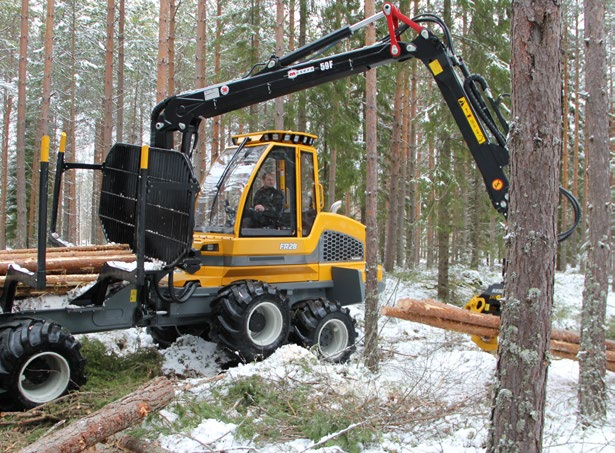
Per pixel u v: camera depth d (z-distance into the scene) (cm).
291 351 569
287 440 427
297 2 1525
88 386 524
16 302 580
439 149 1402
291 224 719
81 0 2328
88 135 3231
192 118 679
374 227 707
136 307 580
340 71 666
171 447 403
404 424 464
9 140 2661
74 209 2952
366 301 704
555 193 324
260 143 708
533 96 317
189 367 650
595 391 539
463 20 1419
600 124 555
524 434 323
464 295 1562
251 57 1495
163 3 998
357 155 1759
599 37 559
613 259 2098
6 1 2141
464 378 640
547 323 327
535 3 312
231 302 623
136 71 2586
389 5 637
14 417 455
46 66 1419
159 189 589
